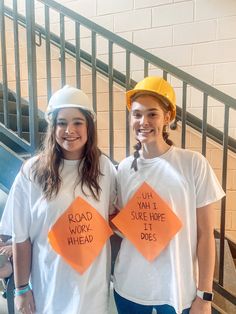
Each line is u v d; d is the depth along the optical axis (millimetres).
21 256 1118
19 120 1781
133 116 1131
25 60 2922
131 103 1162
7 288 1271
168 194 1086
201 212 1081
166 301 1068
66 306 1065
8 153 1758
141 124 1103
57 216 1083
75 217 1093
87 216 1105
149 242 1092
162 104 1104
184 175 1083
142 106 1099
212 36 2264
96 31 1560
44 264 1093
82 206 1102
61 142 1111
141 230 1107
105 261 1139
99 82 2615
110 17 2559
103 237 1129
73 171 1139
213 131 2273
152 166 1129
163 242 1072
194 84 1421
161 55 2424
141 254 1098
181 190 1076
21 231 1110
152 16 2420
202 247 1077
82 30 2627
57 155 1129
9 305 1272
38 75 2840
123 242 1157
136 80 2502
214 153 2348
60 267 1074
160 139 1129
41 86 2844
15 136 1793
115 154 2596
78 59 1629
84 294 1072
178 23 2348
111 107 1605
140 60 2475
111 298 1443
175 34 2365
